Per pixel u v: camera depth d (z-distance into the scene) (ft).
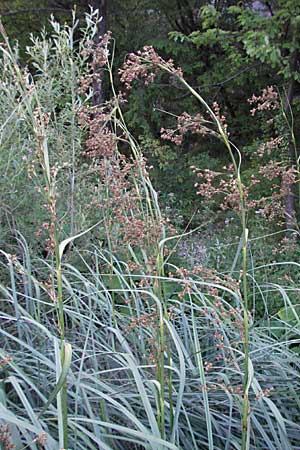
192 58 30.27
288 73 19.86
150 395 7.48
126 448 7.55
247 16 19.65
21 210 11.37
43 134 5.61
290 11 19.15
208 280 8.71
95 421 5.90
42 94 11.78
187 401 7.61
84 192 11.74
